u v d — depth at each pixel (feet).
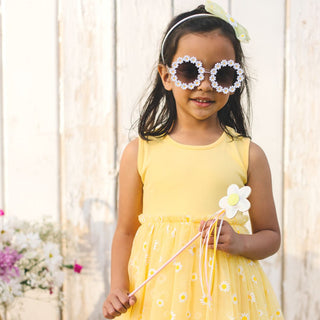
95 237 6.72
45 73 6.77
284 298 6.56
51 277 6.03
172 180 4.42
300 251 6.56
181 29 4.45
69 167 6.75
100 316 6.71
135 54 6.63
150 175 4.51
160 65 4.73
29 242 5.87
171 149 4.53
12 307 6.59
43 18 6.75
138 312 4.25
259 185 4.54
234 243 4.18
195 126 4.57
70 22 6.70
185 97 4.40
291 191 6.57
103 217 6.71
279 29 6.52
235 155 4.49
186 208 4.35
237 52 4.59
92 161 6.72
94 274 6.72
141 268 4.33
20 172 6.84
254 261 4.51
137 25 6.61
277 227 4.66
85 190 6.74
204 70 4.32
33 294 6.73
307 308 6.56
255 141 6.57
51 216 6.61
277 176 6.57
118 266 4.66
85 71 6.70
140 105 6.63
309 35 6.52
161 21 6.60
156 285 4.20
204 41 4.32
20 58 6.80
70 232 6.74
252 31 6.53
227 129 4.70
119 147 6.67
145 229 4.46
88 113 6.72
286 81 6.55
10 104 6.84
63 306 6.73
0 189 6.88
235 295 4.12
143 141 4.66
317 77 6.54
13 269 5.65
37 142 6.80
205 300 4.11
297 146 6.57
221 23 4.46
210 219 4.27
